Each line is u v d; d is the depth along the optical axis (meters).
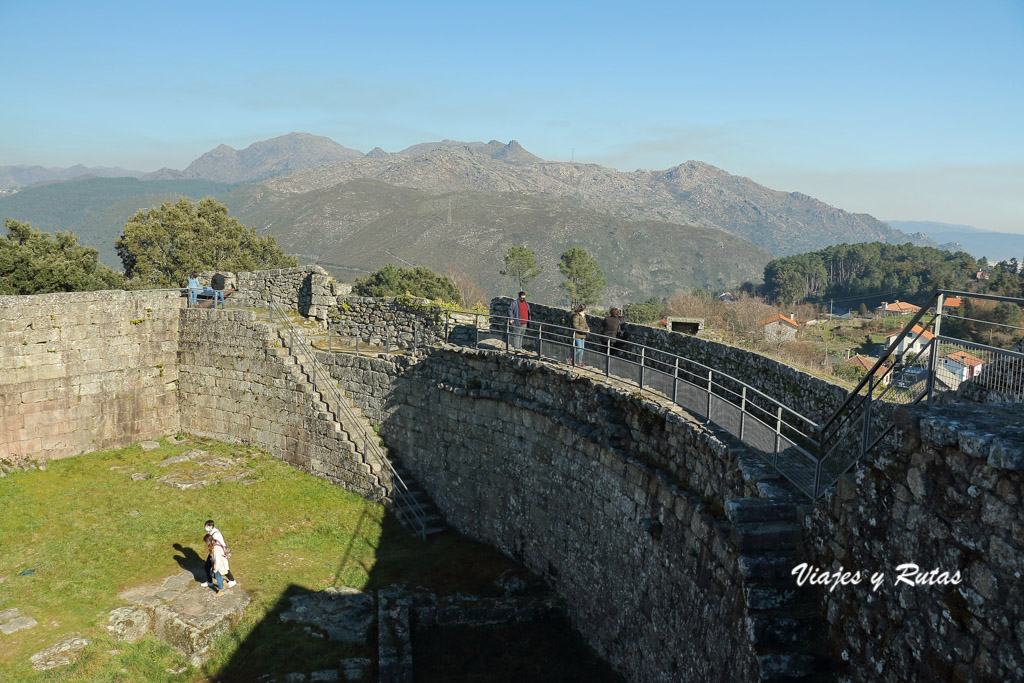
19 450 21.67
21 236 40.50
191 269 51.66
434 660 13.22
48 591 15.01
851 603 6.78
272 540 18.11
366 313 25.30
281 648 13.62
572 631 14.49
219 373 24.75
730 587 9.02
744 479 9.23
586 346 18.81
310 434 22.39
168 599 14.97
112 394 23.81
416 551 17.98
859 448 7.88
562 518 15.23
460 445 18.97
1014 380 6.21
